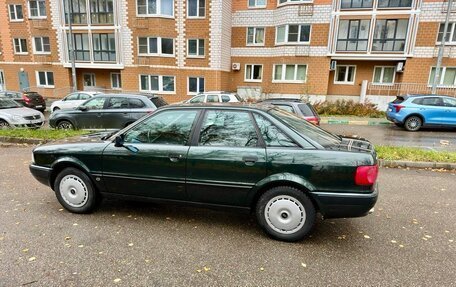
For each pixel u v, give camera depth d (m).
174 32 22.02
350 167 3.20
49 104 22.66
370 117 17.75
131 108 9.62
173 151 3.69
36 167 4.24
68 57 24.20
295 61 21.38
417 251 3.30
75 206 4.16
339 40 20.48
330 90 22.06
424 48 19.02
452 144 10.35
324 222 4.05
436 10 18.44
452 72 19.03
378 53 19.86
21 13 24.88
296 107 8.02
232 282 2.74
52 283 2.69
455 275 2.87
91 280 2.74
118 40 22.56
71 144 4.16
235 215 4.22
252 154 3.44
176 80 22.62
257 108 3.66
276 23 22.06
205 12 21.50
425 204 4.70
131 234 3.61
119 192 4.01
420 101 13.23
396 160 6.99
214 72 22.23
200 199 3.72
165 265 2.99
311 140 3.44
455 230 3.82
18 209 4.30
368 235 3.67
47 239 3.45
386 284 2.73
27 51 25.34
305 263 3.05
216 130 3.66
